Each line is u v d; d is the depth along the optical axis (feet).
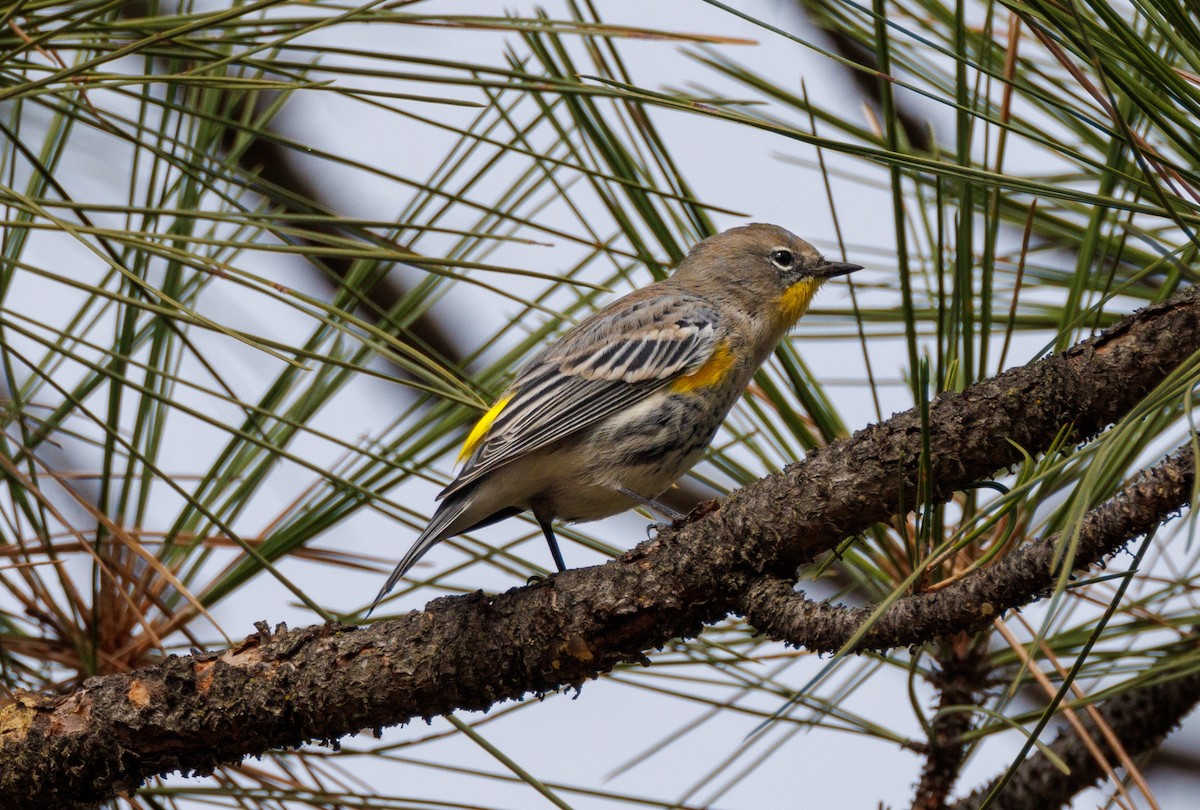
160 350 26.45
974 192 28.68
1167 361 20.76
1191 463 18.31
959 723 26.66
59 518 23.94
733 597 23.30
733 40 20.47
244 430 27.53
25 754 24.57
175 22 21.26
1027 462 19.95
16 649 27.30
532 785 23.36
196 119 26.63
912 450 22.33
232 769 27.09
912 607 20.20
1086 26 19.47
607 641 23.99
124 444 21.81
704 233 27.27
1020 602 19.45
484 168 27.14
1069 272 28.91
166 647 27.25
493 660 24.22
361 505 27.09
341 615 28.32
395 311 28.89
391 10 20.39
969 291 23.53
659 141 27.22
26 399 27.48
